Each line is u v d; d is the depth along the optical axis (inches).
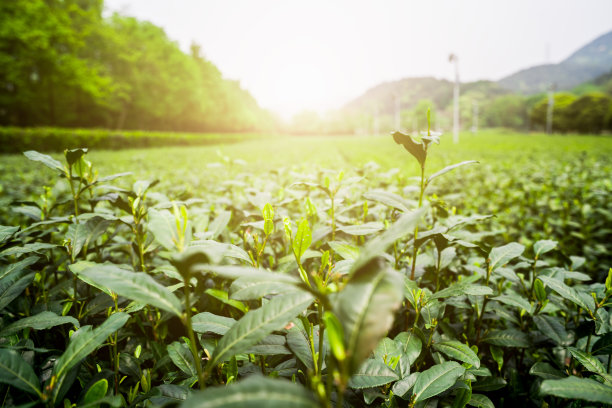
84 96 1355.8
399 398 48.3
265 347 46.0
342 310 24.9
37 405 35.0
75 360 36.0
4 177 229.6
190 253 27.5
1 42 999.6
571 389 34.1
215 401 21.8
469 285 53.6
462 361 55.7
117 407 31.9
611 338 51.1
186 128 2385.6
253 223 62.2
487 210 178.7
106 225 64.8
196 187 183.6
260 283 40.2
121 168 311.6
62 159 429.4
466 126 5625.0
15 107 1182.9
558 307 69.5
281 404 22.0
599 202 183.9
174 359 50.4
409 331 57.2
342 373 23.4
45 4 1091.9
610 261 135.6
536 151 589.6
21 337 53.9
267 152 709.9
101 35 1400.1
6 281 51.0
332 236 71.4
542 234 142.5
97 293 65.6
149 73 1723.7
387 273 26.5
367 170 117.1
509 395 62.9
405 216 31.8
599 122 2800.2
